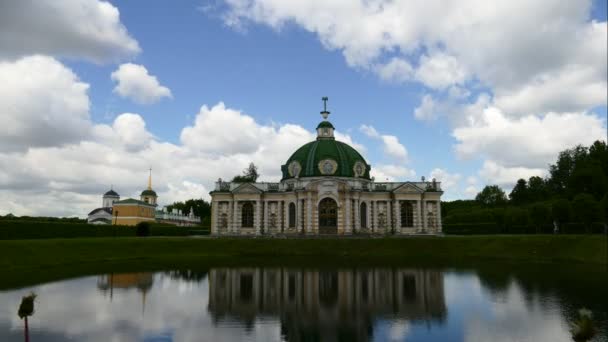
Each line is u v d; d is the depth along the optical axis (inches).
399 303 1469.0
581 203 3255.4
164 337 1089.4
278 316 1301.7
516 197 6023.6
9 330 1141.1
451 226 4608.8
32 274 2151.8
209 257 2970.0
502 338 1069.8
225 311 1365.7
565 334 1091.9
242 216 4079.7
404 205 4010.8
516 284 1779.0
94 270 2309.3
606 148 5012.3
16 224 2906.0
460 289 1702.8
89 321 1240.2
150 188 7357.3
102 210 6712.6
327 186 3784.5
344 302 1491.1
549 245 2768.2
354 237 3410.4
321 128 4456.2
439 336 1091.3
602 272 2063.2
